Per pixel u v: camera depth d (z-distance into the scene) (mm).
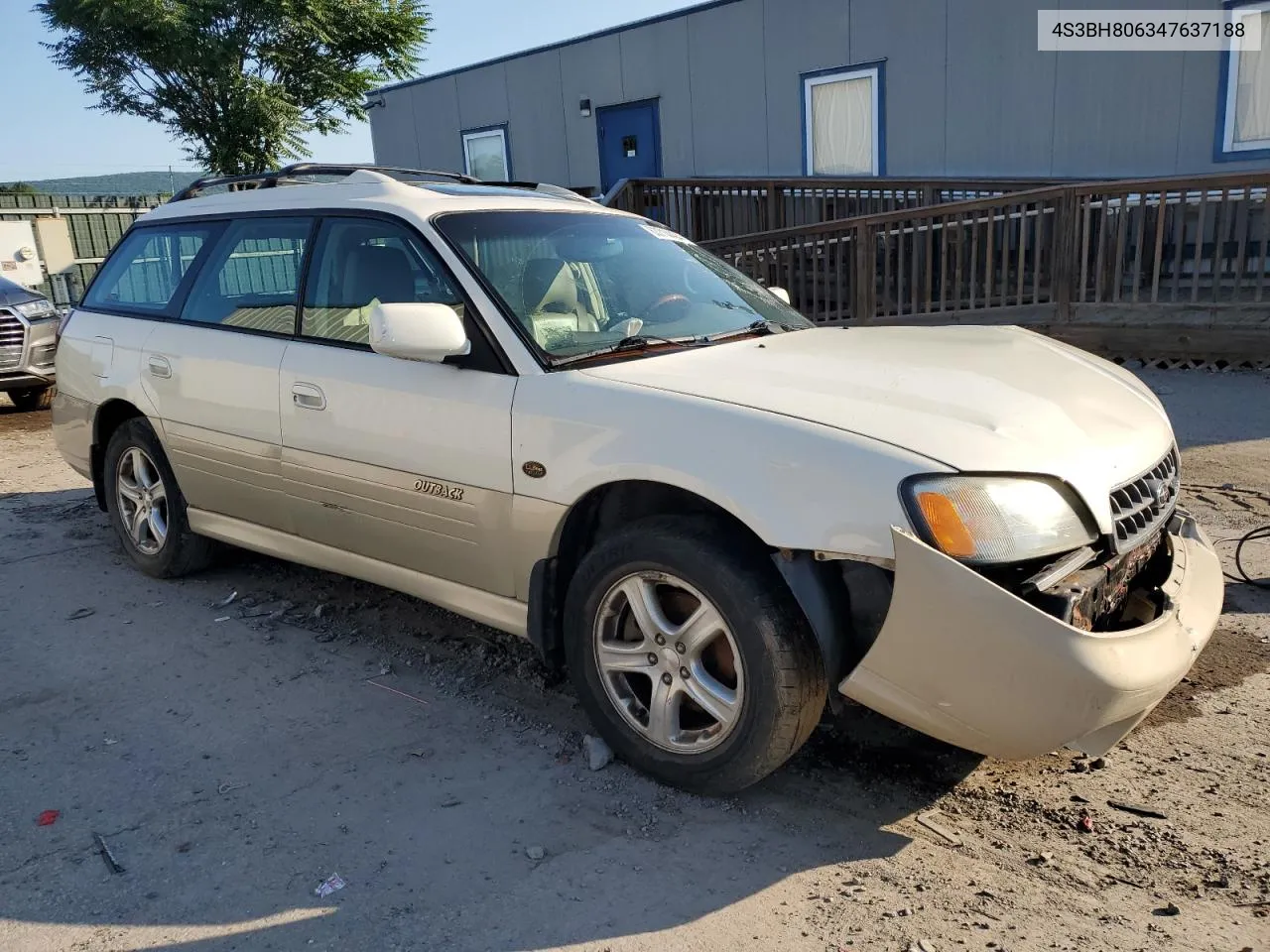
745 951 2383
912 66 11594
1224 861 2643
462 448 3367
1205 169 10117
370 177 4176
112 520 5125
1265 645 3873
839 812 2936
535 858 2756
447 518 3482
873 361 3320
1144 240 9680
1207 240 9578
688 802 3006
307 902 2596
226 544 4977
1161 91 10188
